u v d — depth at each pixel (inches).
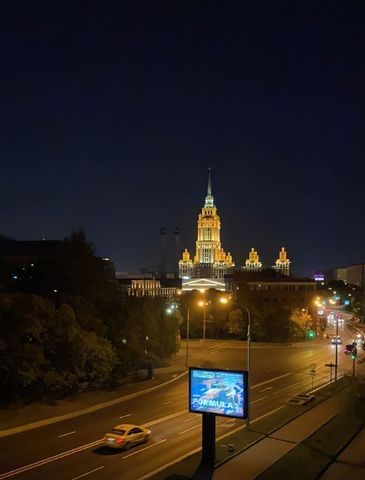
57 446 1680.6
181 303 5339.6
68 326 2364.7
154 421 2018.9
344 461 1577.3
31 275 3321.9
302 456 1587.1
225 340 4928.6
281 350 4293.8
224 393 1505.9
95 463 1519.4
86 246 3157.0
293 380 2999.5
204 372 1533.0
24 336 2181.3
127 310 2987.2
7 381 2159.2
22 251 5216.5
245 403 1486.2
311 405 2314.2
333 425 1968.5
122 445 1637.6
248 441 1732.3
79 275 3031.5
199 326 5098.4
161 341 3287.4
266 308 5044.3
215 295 5703.7
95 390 2536.9
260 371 3292.3
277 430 1888.5
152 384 2758.4
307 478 1406.3
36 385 2319.1
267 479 1386.6
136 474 1433.3
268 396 2561.5
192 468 1462.8
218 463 1502.2
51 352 2309.3
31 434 1818.4
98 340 2479.1
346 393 2261.3
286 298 5821.9
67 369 2319.1
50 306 2351.1
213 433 1515.7
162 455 1600.6
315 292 5930.1
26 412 2065.7
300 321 4955.7
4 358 2102.6
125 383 2738.7
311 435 1822.1
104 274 3223.4
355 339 5182.1
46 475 1417.3
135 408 2237.9
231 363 3567.9
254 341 4847.4
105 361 2466.8
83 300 2714.1
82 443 1718.8
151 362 3004.4
